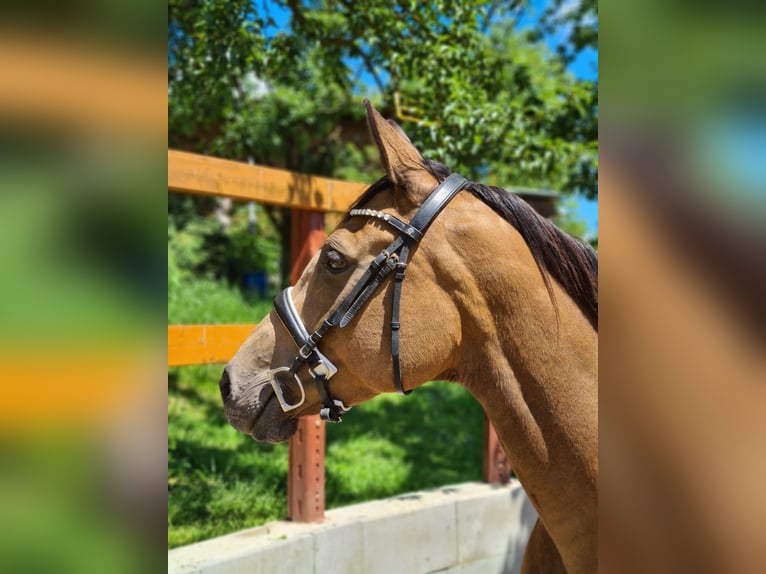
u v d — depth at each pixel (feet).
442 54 12.36
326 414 4.53
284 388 4.59
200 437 12.72
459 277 4.25
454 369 4.51
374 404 17.15
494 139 12.57
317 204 8.47
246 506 9.77
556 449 4.24
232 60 11.67
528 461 4.31
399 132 4.67
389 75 14.05
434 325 4.25
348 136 27.68
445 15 12.84
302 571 7.64
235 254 30.35
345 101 21.86
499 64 15.34
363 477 11.65
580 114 15.79
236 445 12.62
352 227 4.47
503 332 4.28
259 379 4.65
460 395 18.42
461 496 9.73
